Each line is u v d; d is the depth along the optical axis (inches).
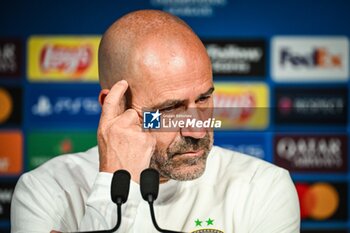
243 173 227.1
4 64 424.5
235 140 422.0
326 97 423.5
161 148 199.3
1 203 429.7
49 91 425.4
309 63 423.5
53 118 426.3
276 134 422.9
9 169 428.5
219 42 421.1
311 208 427.5
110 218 194.4
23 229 220.1
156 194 177.2
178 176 201.0
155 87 195.5
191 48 195.6
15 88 426.0
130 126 198.5
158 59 195.2
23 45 425.1
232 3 421.1
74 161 236.7
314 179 426.9
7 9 423.5
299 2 422.0
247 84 422.0
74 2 422.6
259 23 422.0
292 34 422.6
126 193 176.7
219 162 234.5
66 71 424.5
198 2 419.8
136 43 198.1
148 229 217.3
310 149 424.5
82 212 221.3
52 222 219.6
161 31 197.2
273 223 214.5
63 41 423.8
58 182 226.4
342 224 428.5
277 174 225.0
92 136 426.3
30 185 225.8
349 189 426.3
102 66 208.4
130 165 197.5
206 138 200.1
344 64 422.9
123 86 199.8
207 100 199.9
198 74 195.0
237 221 216.7
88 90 425.7
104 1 421.7
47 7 423.5
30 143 427.2
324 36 422.9
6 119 426.9
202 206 220.8
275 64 422.6
